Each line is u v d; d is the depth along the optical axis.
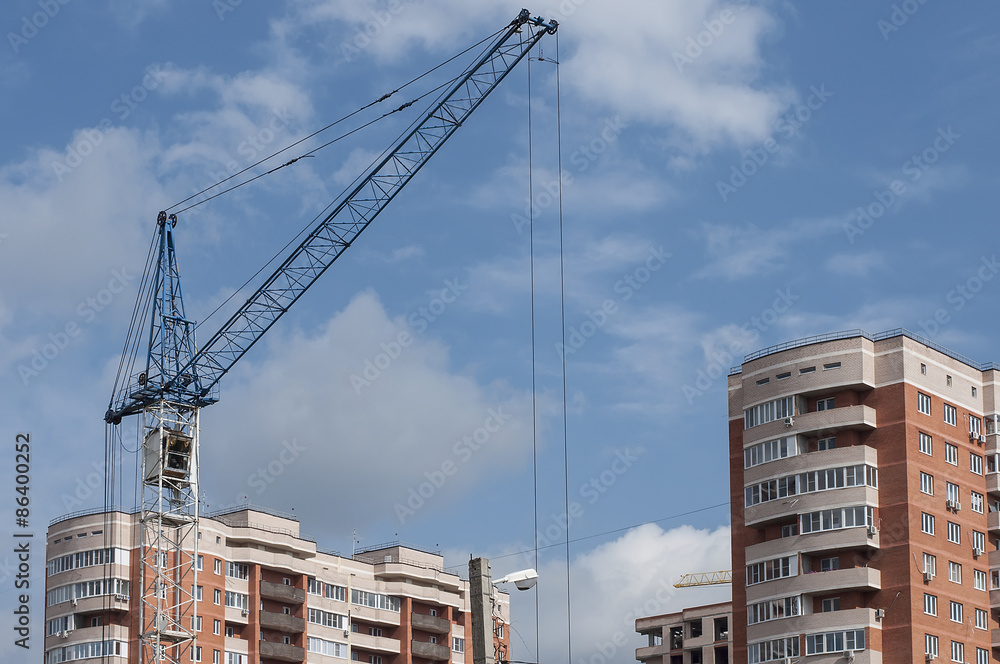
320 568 199.12
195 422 161.50
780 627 141.50
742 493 149.62
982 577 145.38
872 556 140.62
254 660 185.75
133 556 181.75
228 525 191.25
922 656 136.62
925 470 142.88
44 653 180.38
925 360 146.50
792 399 146.50
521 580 69.25
